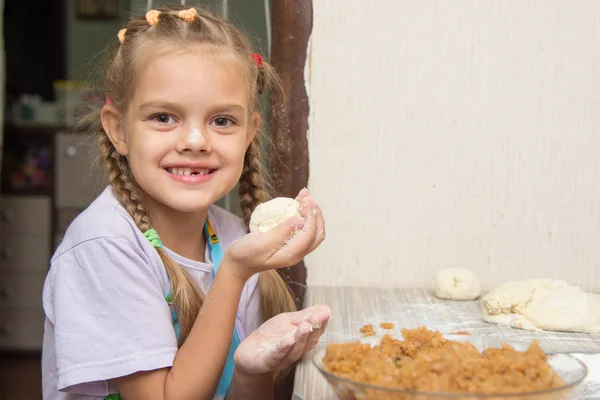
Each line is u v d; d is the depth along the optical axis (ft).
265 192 4.46
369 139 4.85
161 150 3.47
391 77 4.80
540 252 4.80
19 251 10.61
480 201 4.82
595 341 3.59
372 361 2.56
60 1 12.22
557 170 4.74
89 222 3.52
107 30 12.32
